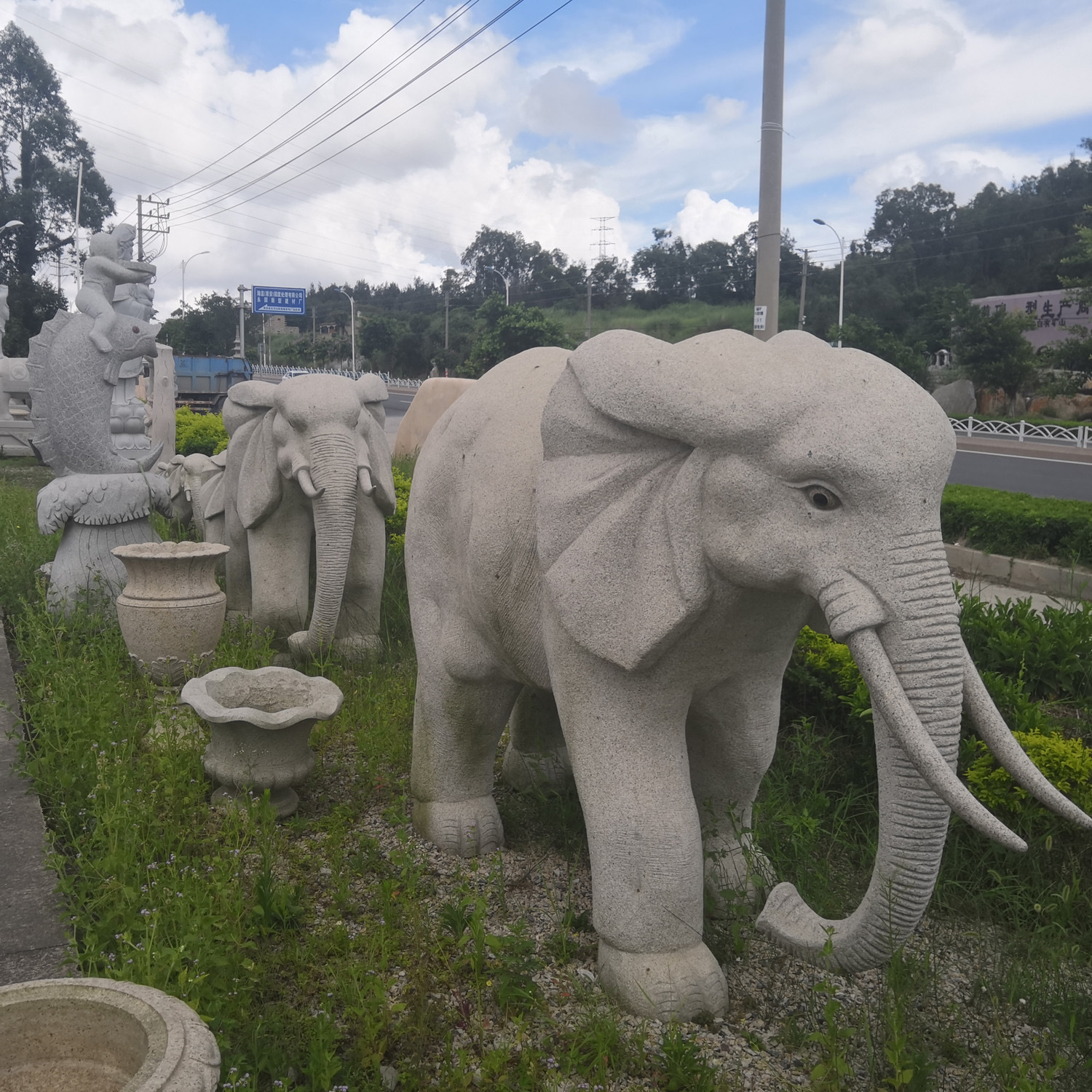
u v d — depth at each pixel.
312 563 6.90
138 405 8.12
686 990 2.73
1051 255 55.03
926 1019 2.77
